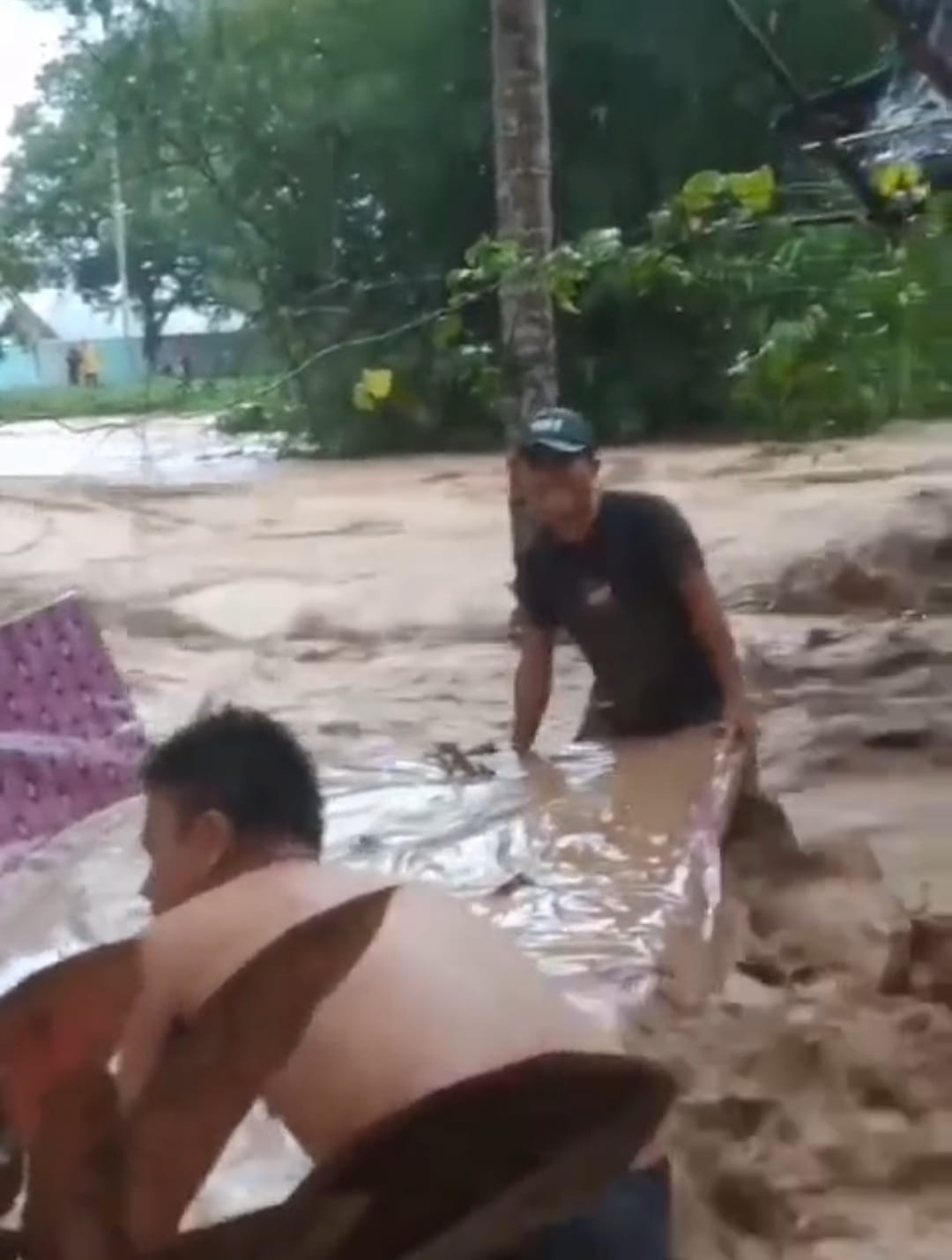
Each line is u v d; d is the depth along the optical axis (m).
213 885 2.96
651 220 9.44
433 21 29.14
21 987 2.20
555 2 28.80
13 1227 2.21
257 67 28.84
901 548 15.00
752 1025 4.78
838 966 5.53
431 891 3.02
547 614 6.70
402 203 29.83
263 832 2.98
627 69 29.16
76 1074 2.17
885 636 12.84
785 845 6.42
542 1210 2.46
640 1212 2.81
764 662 11.88
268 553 17.84
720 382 27.08
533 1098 2.47
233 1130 2.16
